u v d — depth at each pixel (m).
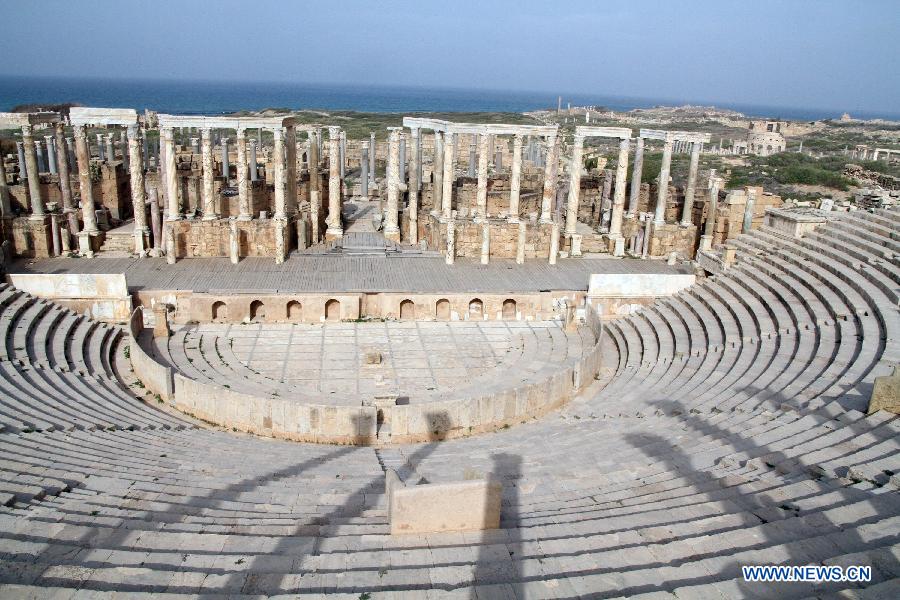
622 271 40.59
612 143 150.62
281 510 14.23
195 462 17.92
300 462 19.30
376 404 22.73
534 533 12.52
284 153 42.28
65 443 18.03
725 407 20.58
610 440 19.47
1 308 29.78
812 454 14.77
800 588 9.52
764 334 26.52
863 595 9.03
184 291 33.94
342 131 51.00
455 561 11.11
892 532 10.82
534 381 27.66
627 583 9.97
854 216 35.66
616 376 28.30
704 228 45.06
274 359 30.03
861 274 28.00
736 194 43.72
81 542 11.34
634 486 15.22
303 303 34.53
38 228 38.62
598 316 33.38
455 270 39.50
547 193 43.56
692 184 43.78
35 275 32.22
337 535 12.67
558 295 36.50
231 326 33.84
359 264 39.75
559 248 45.62
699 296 33.19
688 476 15.38
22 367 25.00
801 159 112.00
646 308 34.94
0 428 18.00
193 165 55.69
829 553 10.44
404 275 38.16
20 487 13.48
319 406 22.30
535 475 16.86
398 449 21.62
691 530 11.91
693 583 9.94
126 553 10.81
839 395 18.75
